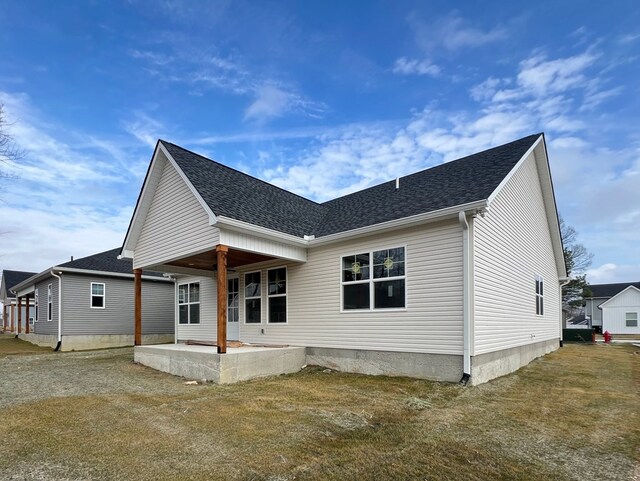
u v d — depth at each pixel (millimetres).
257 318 12867
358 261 10273
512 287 10789
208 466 4133
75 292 19000
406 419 5855
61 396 7406
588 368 11188
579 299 40500
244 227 9625
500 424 5676
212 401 6988
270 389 8062
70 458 4340
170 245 11328
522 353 11477
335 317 10625
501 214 10156
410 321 9102
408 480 3867
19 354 15930
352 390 7867
